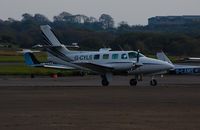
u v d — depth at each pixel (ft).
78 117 175.94
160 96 251.60
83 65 367.25
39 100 233.96
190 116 177.99
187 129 151.33
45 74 496.23
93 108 201.98
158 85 346.13
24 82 385.50
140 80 366.84
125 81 405.18
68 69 383.45
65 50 383.86
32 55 413.18
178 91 283.38
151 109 197.88
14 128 153.69
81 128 153.38
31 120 169.27
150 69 356.79
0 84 357.82
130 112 189.16
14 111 193.16
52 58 389.39
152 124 160.56
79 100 233.14
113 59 361.71
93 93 270.87
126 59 358.43
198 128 153.07
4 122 165.07
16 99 239.09
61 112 189.78
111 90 292.20
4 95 260.62
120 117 175.83
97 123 162.71
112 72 362.94
